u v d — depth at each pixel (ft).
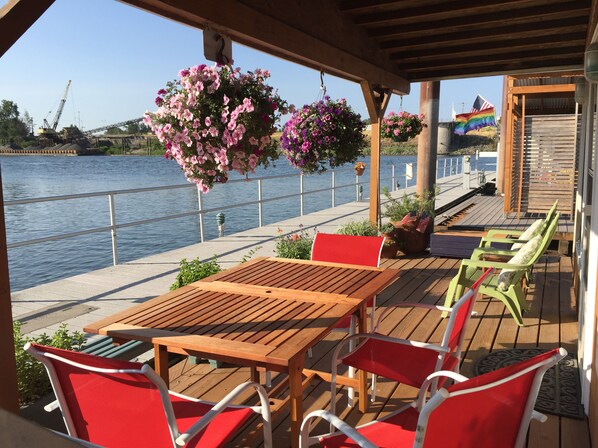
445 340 7.53
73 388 5.74
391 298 16.25
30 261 26.48
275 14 11.20
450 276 18.80
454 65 19.22
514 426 5.16
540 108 33.55
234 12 9.75
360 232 20.25
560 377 10.62
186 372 11.20
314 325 7.66
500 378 4.60
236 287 9.69
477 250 15.38
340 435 6.30
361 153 15.92
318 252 12.71
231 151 9.50
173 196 61.82
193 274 13.32
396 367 8.19
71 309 14.29
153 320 7.93
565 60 18.49
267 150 10.03
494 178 61.77
